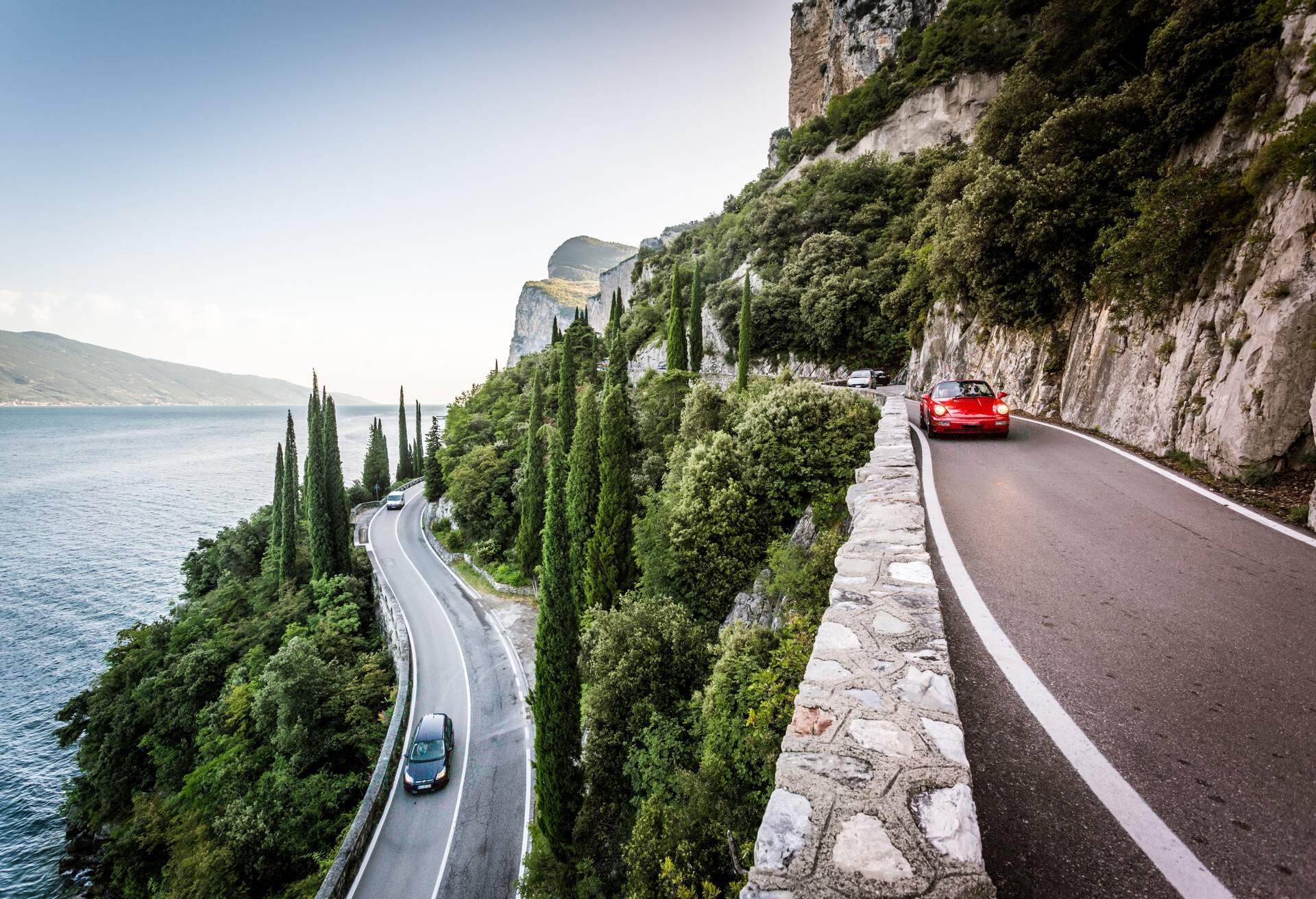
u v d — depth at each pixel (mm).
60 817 32531
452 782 21141
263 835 20828
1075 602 5418
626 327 86812
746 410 19016
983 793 3076
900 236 48812
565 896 14555
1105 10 20016
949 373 28203
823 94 87438
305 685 24641
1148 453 12602
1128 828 2760
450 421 70125
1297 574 5906
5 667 46906
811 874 2336
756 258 63656
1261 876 2439
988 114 23766
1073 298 17906
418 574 43312
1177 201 12570
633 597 21938
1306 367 9062
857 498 8188
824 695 3568
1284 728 3424
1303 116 9555
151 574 70250
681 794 11078
